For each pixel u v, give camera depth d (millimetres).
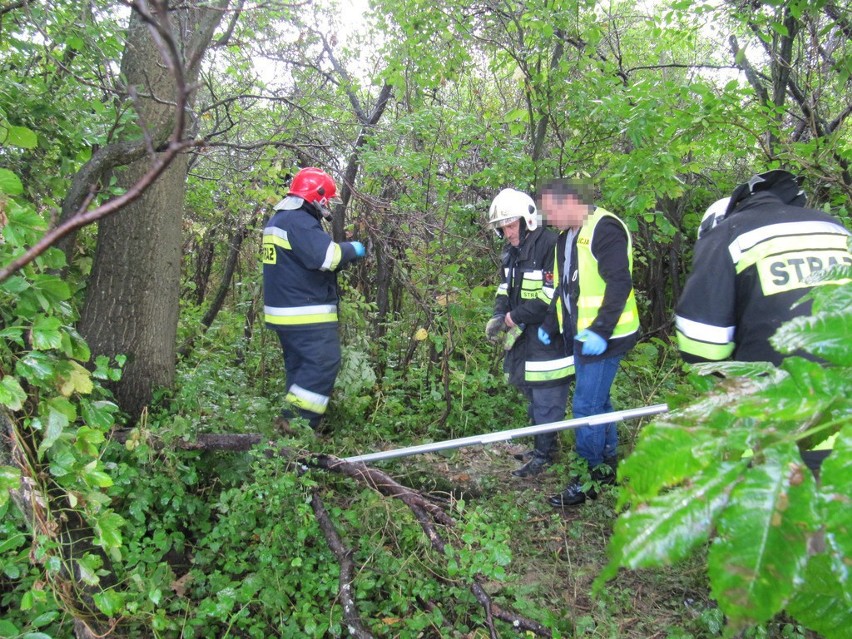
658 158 3750
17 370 1576
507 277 3900
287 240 3473
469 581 2338
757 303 1925
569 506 3469
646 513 576
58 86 3061
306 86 4852
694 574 2754
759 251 1949
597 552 3041
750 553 514
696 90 3684
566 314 3480
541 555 3035
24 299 1599
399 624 2395
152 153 1128
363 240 4941
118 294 2994
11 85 2604
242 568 2586
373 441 4062
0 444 1688
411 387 4793
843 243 1902
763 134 4430
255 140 4812
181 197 3178
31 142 2113
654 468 599
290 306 3541
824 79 4496
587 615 2549
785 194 2115
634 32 6594
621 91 4281
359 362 3967
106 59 2650
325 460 3037
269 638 2379
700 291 2064
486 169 4668
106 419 1919
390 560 2639
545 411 3803
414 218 4242
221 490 3109
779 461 560
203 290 5930
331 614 2359
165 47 972
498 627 2396
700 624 2492
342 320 4246
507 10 4734
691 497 568
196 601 2523
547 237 3697
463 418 4312
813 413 604
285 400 3611
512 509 3225
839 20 3973
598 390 3395
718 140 4289
